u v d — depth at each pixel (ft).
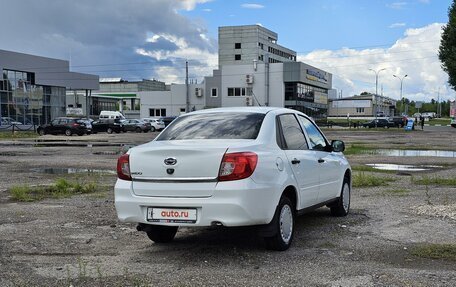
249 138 19.42
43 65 191.72
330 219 25.84
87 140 123.44
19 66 178.60
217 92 267.18
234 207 17.22
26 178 46.01
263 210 17.98
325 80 306.55
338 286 15.19
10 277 16.48
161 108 282.56
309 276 16.21
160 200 18.12
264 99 257.75
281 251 19.44
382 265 17.44
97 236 22.61
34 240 21.84
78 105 326.65
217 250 19.77
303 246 20.29
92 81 222.89
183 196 17.88
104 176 47.29
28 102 185.47
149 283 15.57
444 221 24.82
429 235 21.90
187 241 21.44
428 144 100.17
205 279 15.94
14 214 27.99
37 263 18.21
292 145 21.45
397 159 64.90
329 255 18.86
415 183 40.37
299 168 20.80
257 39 349.41
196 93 272.51
